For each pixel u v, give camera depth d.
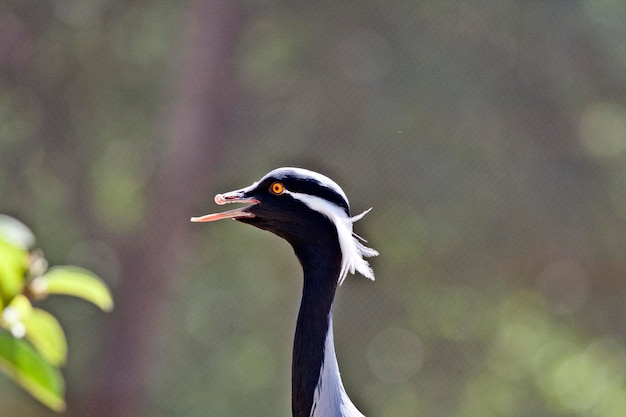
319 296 5.77
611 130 17.08
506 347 17.47
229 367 16.73
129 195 17.28
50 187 17.16
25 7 17.02
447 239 16.80
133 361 16.84
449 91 16.83
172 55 17.16
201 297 16.88
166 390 16.83
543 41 16.88
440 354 17.25
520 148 16.94
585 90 16.91
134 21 17.16
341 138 16.88
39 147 17.14
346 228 5.74
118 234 17.11
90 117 17.25
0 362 5.57
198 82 16.91
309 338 5.77
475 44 16.88
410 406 17.14
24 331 5.70
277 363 16.70
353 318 16.89
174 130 16.98
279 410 16.62
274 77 17.03
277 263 16.73
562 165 17.03
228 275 16.86
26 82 17.08
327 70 16.95
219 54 16.94
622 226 17.14
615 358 17.69
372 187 16.77
